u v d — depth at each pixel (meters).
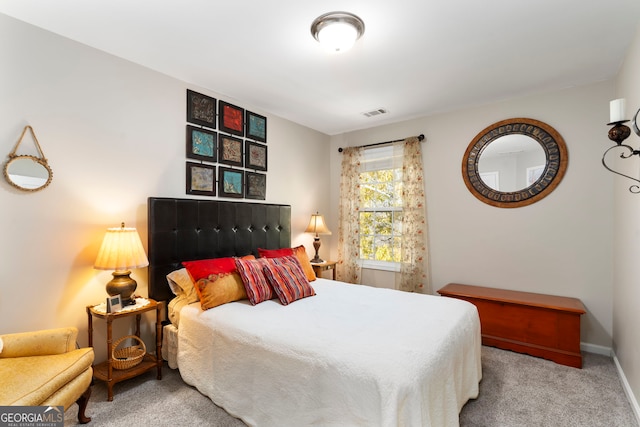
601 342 2.75
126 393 2.09
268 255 3.06
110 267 2.07
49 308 2.06
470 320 2.12
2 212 1.89
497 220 3.28
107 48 2.29
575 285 2.87
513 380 2.30
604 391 2.15
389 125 4.05
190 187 2.85
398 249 3.93
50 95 2.07
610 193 2.73
